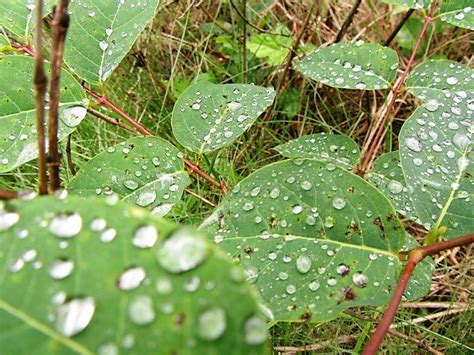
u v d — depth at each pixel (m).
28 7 0.21
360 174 0.22
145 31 0.35
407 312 0.23
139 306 0.08
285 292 0.13
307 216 0.14
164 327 0.07
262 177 0.15
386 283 0.14
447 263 0.27
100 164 0.18
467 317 0.23
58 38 0.11
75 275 0.08
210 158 0.28
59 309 0.08
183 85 0.35
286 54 0.35
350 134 0.31
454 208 0.15
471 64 0.35
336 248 0.14
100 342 0.07
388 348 0.22
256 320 0.07
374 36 0.36
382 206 0.14
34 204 0.09
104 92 0.21
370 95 0.34
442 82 0.21
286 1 0.38
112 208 0.08
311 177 0.15
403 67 0.35
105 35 0.21
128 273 0.08
